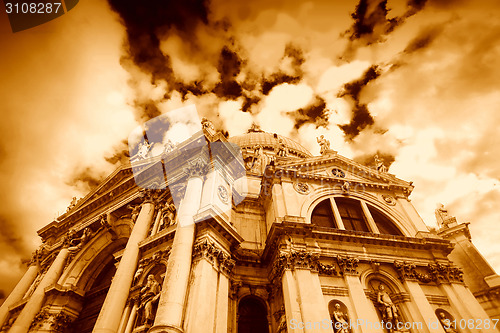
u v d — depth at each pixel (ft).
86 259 77.20
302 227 57.93
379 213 72.54
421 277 57.31
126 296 52.42
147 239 59.11
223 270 51.26
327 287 52.49
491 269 72.84
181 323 40.86
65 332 64.95
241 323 54.29
